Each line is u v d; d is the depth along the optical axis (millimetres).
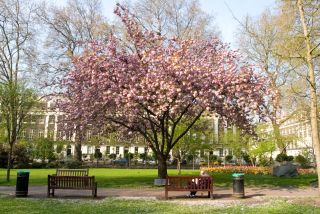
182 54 17188
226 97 15969
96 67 16344
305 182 20656
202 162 50469
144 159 59625
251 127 18312
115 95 15828
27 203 12398
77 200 13422
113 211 10680
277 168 25656
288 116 31219
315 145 14828
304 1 15469
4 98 21359
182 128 29469
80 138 19828
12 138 21656
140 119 18766
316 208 11367
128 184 19188
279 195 15180
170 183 14070
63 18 34500
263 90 16438
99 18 35031
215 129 37531
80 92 17094
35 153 47875
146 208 11344
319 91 22859
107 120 18500
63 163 43312
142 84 15523
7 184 19562
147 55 16516
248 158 44438
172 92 14891
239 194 14227
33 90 23672
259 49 34375
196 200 13539
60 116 19750
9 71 31531
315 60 22750
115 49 16719
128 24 18172
